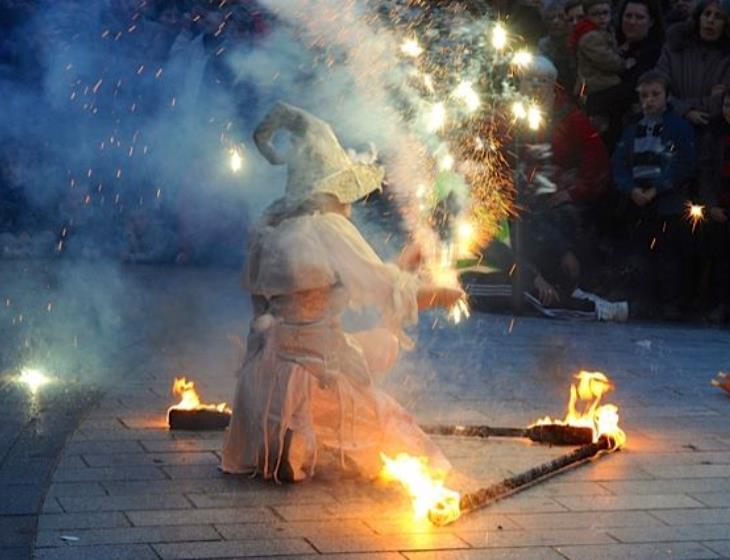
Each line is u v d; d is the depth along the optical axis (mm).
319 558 6137
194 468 7480
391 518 6707
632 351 11289
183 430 8242
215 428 8250
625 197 13250
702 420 8859
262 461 7289
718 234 13062
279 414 7211
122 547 6242
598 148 13109
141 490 7078
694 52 13430
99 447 7848
